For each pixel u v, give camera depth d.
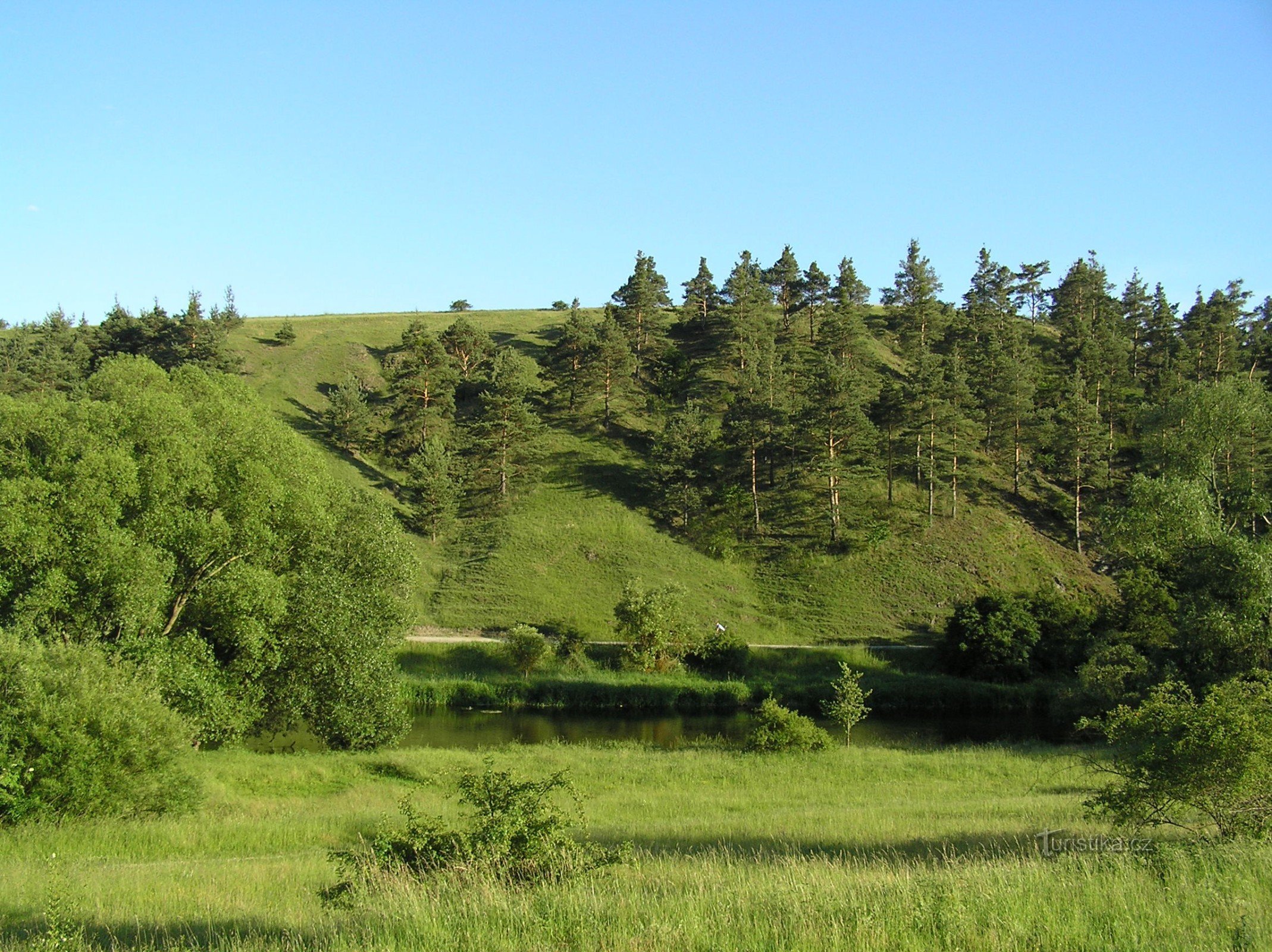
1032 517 72.56
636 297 99.50
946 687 49.25
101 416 27.16
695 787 25.09
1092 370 84.81
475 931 7.74
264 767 25.03
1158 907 8.23
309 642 30.30
